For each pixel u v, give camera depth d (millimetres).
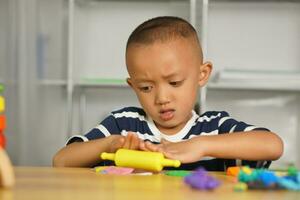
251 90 2326
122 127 1083
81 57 2395
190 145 777
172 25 933
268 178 538
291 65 2357
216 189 525
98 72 2404
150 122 1071
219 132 1047
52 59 2232
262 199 470
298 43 2357
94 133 1032
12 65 2135
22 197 458
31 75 2145
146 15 2393
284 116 2357
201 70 996
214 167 969
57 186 534
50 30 2223
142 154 705
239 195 492
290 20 2363
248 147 813
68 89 2133
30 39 2148
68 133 2207
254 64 2371
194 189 521
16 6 2154
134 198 456
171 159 729
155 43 900
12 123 2105
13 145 2102
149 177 633
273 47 2369
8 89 2119
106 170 687
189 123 1057
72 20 2113
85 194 478
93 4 2404
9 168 527
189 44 935
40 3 2191
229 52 2367
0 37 2158
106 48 2404
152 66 896
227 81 2051
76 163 885
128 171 685
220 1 2314
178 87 917
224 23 2371
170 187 535
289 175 575
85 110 2402
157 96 913
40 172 674
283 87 2043
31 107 2139
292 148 2350
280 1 2320
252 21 2367
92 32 2406
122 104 2400
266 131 883
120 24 2406
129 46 931
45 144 2236
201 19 2094
